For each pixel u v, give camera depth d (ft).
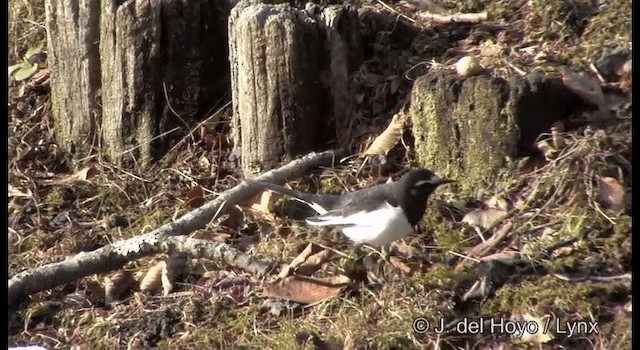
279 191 32.68
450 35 37.88
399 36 38.06
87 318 30.83
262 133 35.47
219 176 36.50
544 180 32.40
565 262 29.94
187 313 30.37
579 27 37.09
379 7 39.17
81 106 37.96
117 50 36.47
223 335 29.35
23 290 31.17
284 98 35.06
